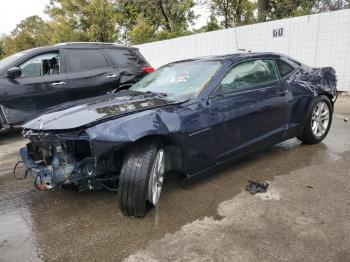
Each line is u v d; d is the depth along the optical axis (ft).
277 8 70.64
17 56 22.59
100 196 12.58
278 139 15.74
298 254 8.67
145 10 101.91
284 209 11.03
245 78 14.29
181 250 9.04
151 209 11.23
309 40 37.19
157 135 10.57
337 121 23.52
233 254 8.78
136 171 10.25
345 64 34.42
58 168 10.44
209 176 13.98
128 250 9.16
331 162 15.19
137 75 26.23
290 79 16.20
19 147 20.68
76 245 9.51
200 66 14.21
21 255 9.14
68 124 10.22
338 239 9.25
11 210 11.79
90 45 24.99
